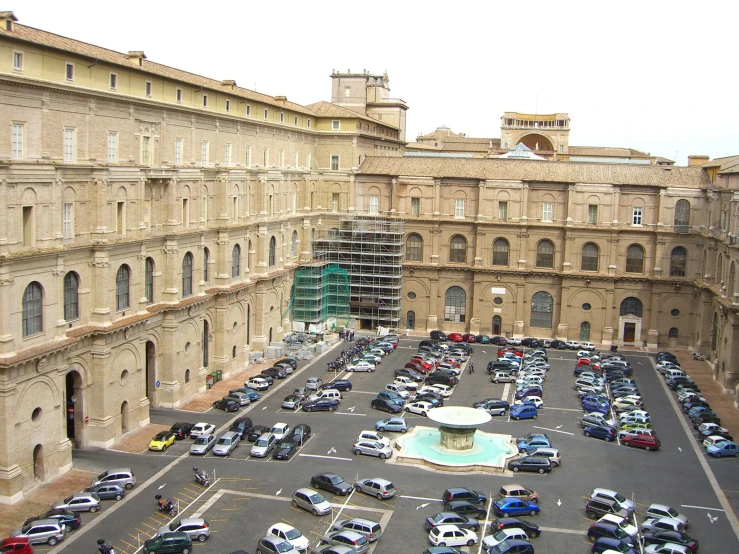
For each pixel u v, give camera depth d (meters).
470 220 137.00
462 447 79.81
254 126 116.44
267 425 87.06
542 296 136.62
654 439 82.94
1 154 65.56
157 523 62.47
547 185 134.88
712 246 121.06
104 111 79.94
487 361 120.31
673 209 130.75
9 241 64.81
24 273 66.25
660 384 109.81
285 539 58.09
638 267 133.25
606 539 59.00
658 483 73.75
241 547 59.00
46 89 70.56
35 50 69.44
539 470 75.56
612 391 103.62
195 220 97.88
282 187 125.00
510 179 135.38
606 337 133.75
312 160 141.62
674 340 132.25
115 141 82.38
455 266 137.38
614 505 65.38
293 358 113.50
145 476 71.88
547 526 63.72
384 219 139.75
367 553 58.34
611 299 133.00
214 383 102.12
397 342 129.38
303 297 130.75
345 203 142.00
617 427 89.00
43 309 69.12
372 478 72.69
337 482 69.50
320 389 100.19
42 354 67.12
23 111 68.19
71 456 73.62
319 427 87.12
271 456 78.00
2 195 63.47
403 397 97.81
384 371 111.88
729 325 104.44
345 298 137.62
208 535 60.28
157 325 89.94
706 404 97.38
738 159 123.94
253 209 114.38
